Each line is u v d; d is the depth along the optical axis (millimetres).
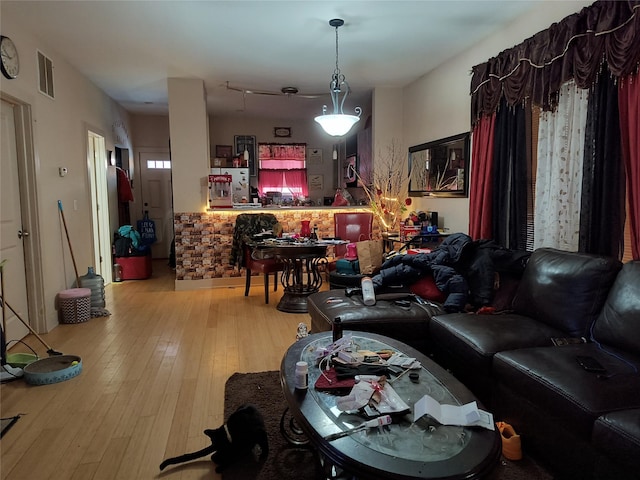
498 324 2373
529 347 2137
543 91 2895
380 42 3906
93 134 5262
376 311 2721
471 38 3816
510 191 3375
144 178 7605
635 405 1516
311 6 3146
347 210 5766
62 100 4145
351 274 3920
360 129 6961
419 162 5117
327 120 3979
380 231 5562
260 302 4656
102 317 4105
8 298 3277
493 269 2992
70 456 1926
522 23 3336
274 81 5207
